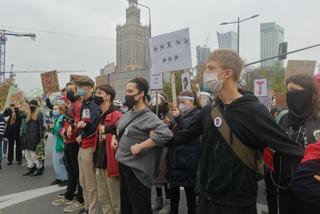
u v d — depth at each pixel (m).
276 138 2.50
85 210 5.71
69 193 6.34
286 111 3.46
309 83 2.99
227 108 2.62
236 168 2.56
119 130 4.20
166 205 6.18
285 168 2.88
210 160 2.69
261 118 2.52
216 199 2.64
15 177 9.14
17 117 11.09
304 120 3.01
